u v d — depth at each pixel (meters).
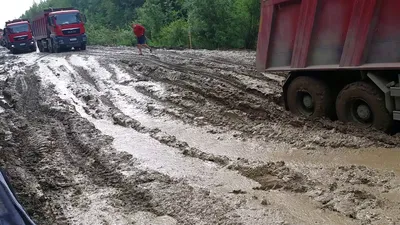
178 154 8.04
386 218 5.23
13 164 7.76
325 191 6.03
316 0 8.65
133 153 8.16
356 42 8.01
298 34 9.20
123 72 17.19
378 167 6.88
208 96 12.17
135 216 5.67
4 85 16.52
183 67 17.62
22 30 37.81
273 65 10.14
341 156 7.46
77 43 32.78
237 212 5.59
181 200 5.97
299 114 9.80
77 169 7.48
